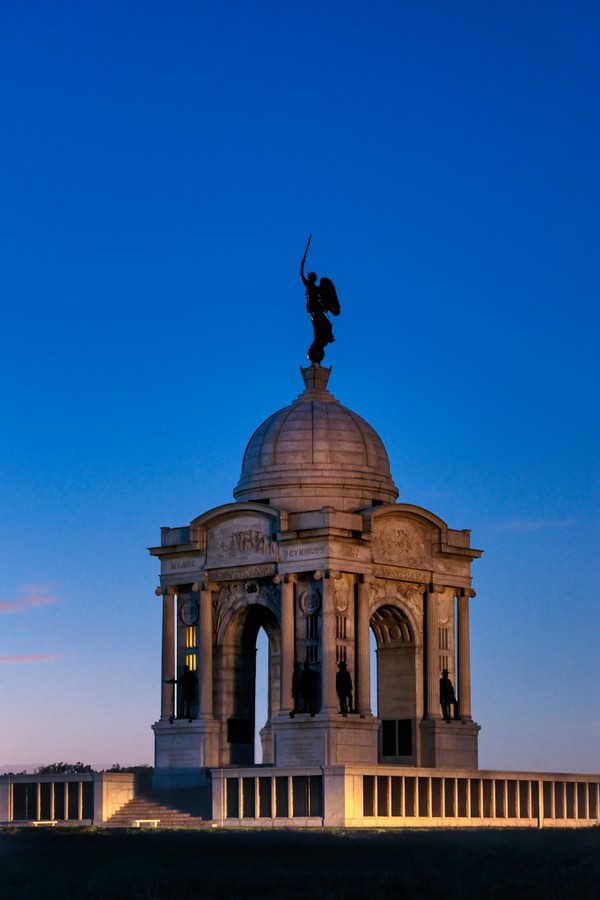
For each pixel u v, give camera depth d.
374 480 199.00
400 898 115.81
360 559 191.38
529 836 153.25
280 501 197.38
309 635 189.88
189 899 115.56
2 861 137.12
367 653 190.62
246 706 199.88
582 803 196.38
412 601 198.38
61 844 150.50
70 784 192.12
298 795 176.88
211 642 198.25
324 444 198.38
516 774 189.12
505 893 115.56
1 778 195.88
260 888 119.12
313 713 187.50
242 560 195.75
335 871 126.38
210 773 194.50
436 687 198.50
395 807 177.62
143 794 192.25
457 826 179.75
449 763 197.00
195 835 157.88
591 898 113.31
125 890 118.94
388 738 199.38
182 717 198.50
